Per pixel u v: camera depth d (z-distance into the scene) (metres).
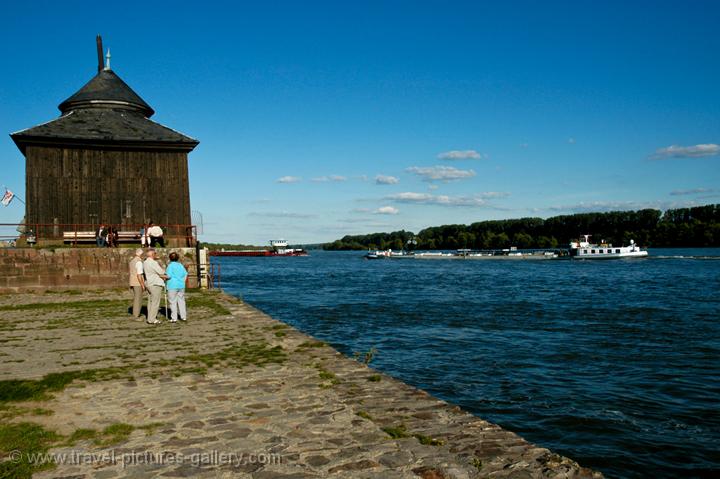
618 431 12.00
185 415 7.12
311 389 8.35
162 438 6.27
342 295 42.81
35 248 26.23
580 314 30.02
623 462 10.48
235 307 19.58
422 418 6.97
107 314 17.86
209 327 14.92
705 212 185.38
